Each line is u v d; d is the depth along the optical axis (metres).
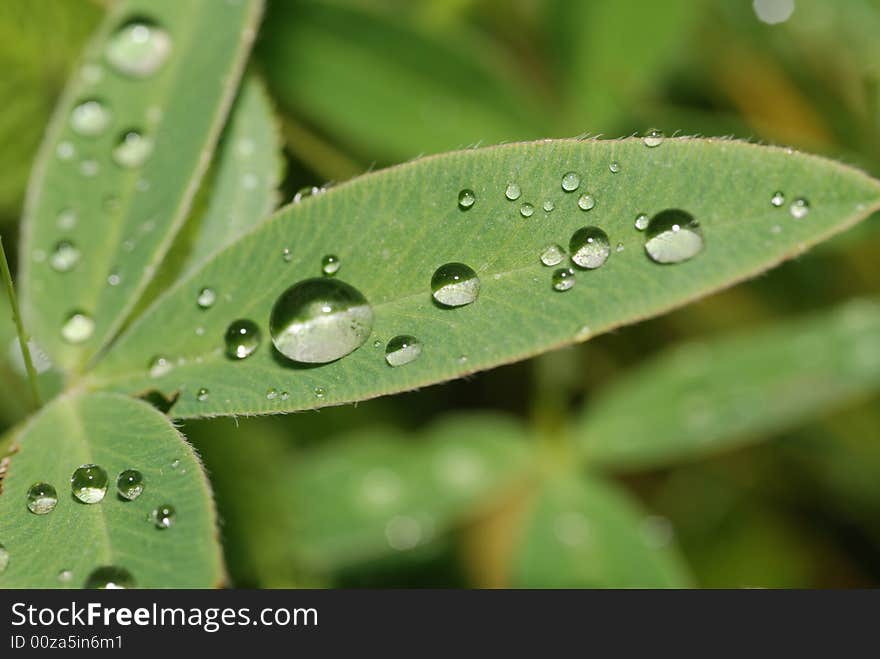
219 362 0.15
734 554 0.19
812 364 0.18
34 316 0.15
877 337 0.18
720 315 0.20
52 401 0.15
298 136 0.19
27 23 0.17
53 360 0.15
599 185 0.15
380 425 0.19
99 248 0.16
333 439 0.19
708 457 0.20
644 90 0.19
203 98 0.16
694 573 0.19
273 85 0.18
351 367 0.15
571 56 0.19
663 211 0.14
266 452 0.18
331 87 0.19
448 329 0.15
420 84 0.19
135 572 0.14
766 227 0.14
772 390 0.18
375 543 0.18
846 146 0.20
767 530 0.19
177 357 0.15
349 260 0.15
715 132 0.19
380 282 0.15
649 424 0.18
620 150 0.14
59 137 0.16
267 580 0.18
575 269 0.15
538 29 0.20
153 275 0.16
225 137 0.16
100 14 0.17
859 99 0.20
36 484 0.15
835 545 0.19
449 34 0.18
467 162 0.15
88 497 0.14
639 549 0.18
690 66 0.21
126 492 0.14
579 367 0.20
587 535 0.18
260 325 0.15
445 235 0.15
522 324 0.15
